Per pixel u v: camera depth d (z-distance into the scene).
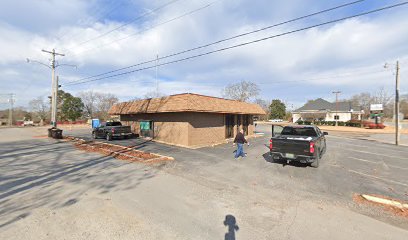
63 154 13.38
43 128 45.94
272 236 4.47
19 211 5.49
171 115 18.28
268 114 84.69
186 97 16.44
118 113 23.56
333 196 6.72
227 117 21.45
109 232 4.54
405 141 24.55
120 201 6.16
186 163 11.02
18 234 4.43
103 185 7.55
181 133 17.25
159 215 5.34
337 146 18.61
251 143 18.88
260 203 6.13
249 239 4.36
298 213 5.53
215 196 6.62
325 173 9.28
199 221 5.06
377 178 8.70
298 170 9.74
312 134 11.18
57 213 5.39
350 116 55.44
